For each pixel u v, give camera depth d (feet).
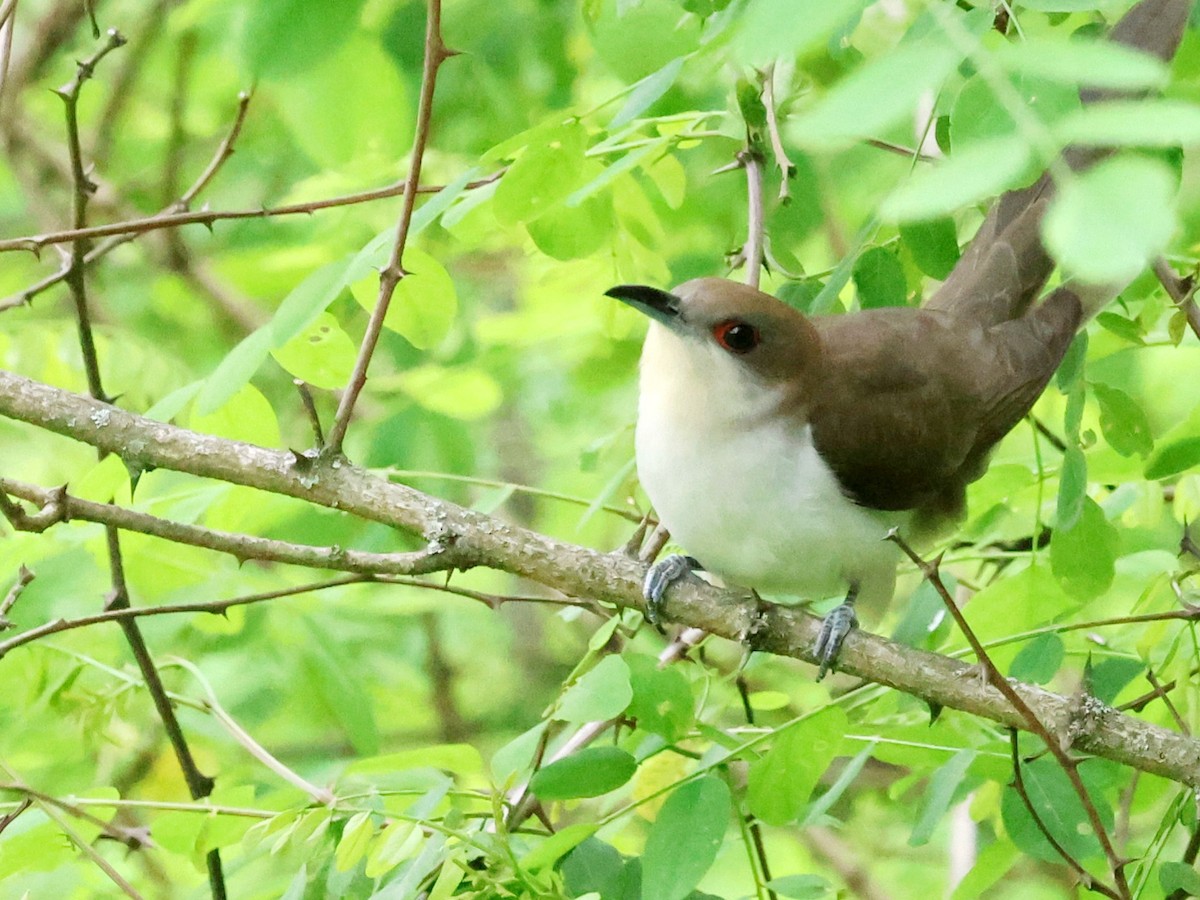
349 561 25.35
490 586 46.55
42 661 30.83
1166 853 35.09
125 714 31.17
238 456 25.86
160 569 36.17
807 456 28.63
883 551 29.55
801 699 43.29
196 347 51.98
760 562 29.50
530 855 24.07
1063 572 27.73
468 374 42.93
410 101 40.65
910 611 29.14
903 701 31.17
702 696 28.45
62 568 36.47
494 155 26.81
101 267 53.26
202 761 42.78
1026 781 27.81
